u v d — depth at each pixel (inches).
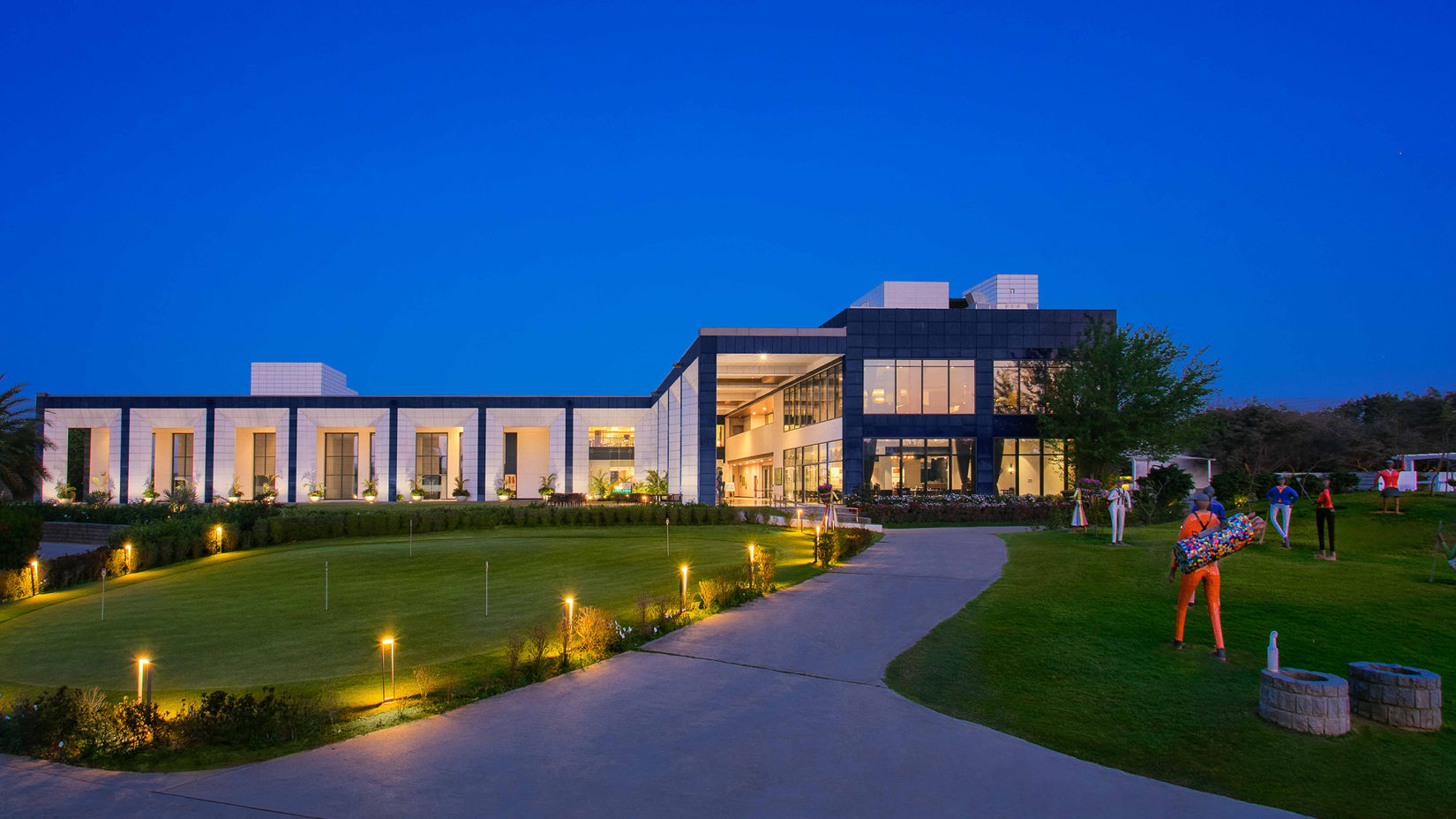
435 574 746.2
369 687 353.7
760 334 1537.9
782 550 864.9
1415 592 490.9
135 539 869.8
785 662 382.9
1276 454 2117.4
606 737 283.9
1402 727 307.1
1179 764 277.0
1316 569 568.1
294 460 2208.4
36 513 807.1
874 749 275.4
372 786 239.5
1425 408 2190.0
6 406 1503.4
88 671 413.7
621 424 2369.6
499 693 335.9
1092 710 323.3
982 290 1819.6
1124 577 562.6
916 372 1540.4
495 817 218.8
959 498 1412.4
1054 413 1453.0
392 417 2261.3
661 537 1056.8
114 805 226.4
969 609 483.8
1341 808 249.6
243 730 280.2
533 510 1258.0
